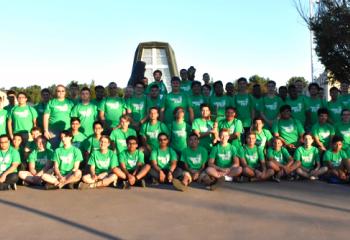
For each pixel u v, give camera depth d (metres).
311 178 9.34
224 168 9.09
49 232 5.41
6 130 9.98
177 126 9.59
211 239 5.11
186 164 8.91
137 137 9.68
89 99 10.17
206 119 9.84
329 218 6.08
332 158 9.15
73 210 6.58
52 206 6.84
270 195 7.68
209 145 9.77
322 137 9.91
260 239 5.11
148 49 14.58
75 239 5.12
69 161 8.58
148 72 14.56
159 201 7.21
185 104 10.45
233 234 5.31
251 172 9.05
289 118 10.00
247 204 6.96
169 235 5.27
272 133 9.97
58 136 10.02
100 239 5.12
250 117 10.66
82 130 9.93
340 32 17.42
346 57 18.38
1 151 8.52
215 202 7.12
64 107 10.07
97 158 8.60
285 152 9.44
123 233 5.36
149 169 8.73
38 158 8.93
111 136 9.39
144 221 5.93
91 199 7.38
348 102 10.87
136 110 10.37
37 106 10.72
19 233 5.37
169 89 14.55
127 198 7.45
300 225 5.71
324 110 9.95
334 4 17.69
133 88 11.38
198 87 10.75
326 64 19.08
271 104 10.61
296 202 7.10
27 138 9.81
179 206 6.83
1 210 6.58
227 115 9.84
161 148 8.93
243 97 10.71
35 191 8.12
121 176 8.55
